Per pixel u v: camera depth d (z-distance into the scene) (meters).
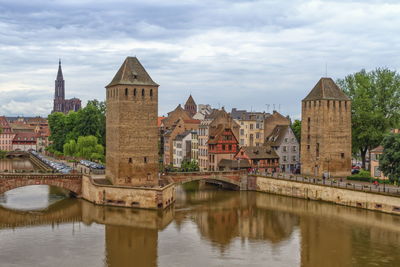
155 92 102.38
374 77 120.38
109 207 93.31
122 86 99.12
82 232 75.75
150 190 91.38
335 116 114.50
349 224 80.75
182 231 76.94
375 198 88.44
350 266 59.94
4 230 76.81
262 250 66.81
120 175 99.56
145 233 75.44
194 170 132.12
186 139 156.25
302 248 67.62
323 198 100.19
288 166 138.75
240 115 161.62
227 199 106.69
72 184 101.94
